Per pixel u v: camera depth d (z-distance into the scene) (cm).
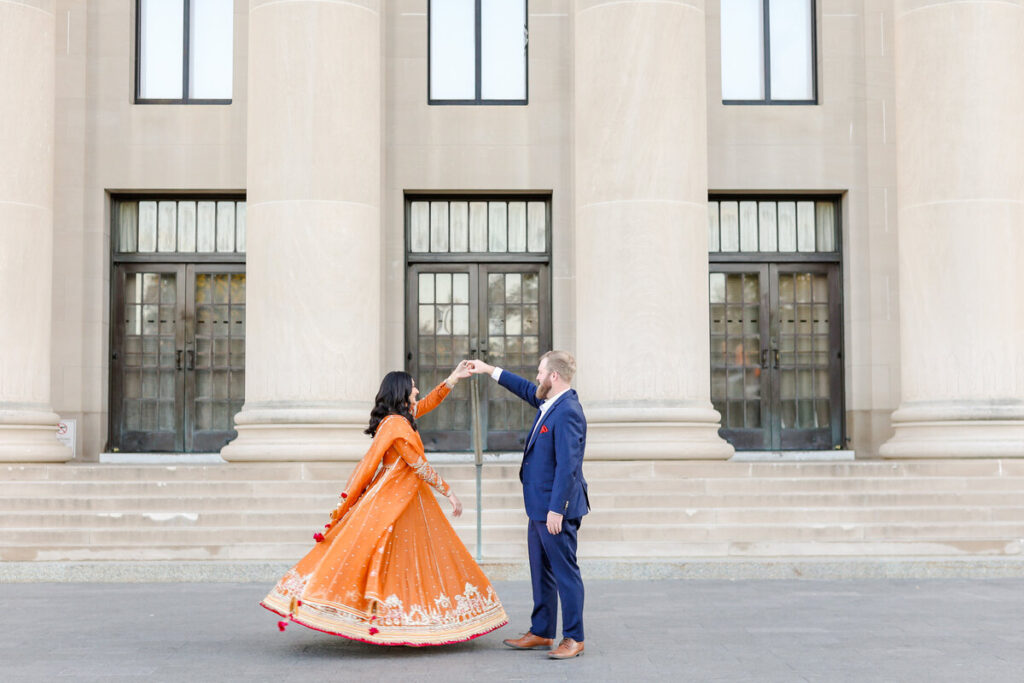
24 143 1409
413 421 697
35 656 681
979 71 1423
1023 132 1439
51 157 1455
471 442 1680
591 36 1421
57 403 1628
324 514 1217
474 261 1691
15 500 1229
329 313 1362
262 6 1399
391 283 1647
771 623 810
